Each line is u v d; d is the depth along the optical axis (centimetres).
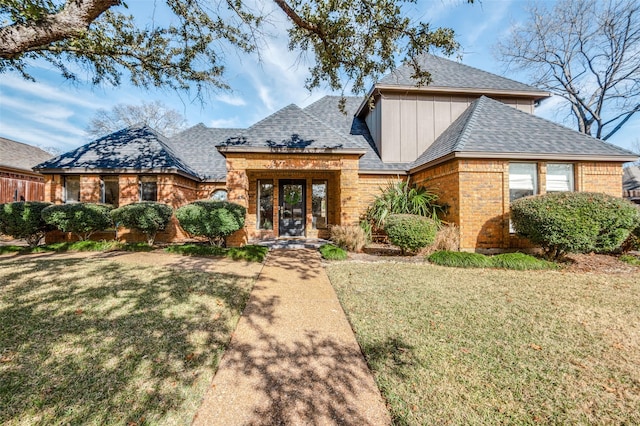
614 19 1809
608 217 675
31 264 657
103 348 299
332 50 643
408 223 802
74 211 945
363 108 1467
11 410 212
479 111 1083
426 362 290
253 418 217
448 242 832
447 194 961
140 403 225
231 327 365
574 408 229
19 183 1470
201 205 859
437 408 227
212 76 897
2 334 321
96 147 1229
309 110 1589
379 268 687
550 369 280
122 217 935
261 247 891
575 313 417
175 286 508
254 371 276
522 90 1245
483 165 891
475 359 296
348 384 259
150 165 1139
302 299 480
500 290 521
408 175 1216
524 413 223
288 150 942
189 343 318
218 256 809
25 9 357
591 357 302
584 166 925
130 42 739
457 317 400
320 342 335
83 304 414
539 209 720
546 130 998
